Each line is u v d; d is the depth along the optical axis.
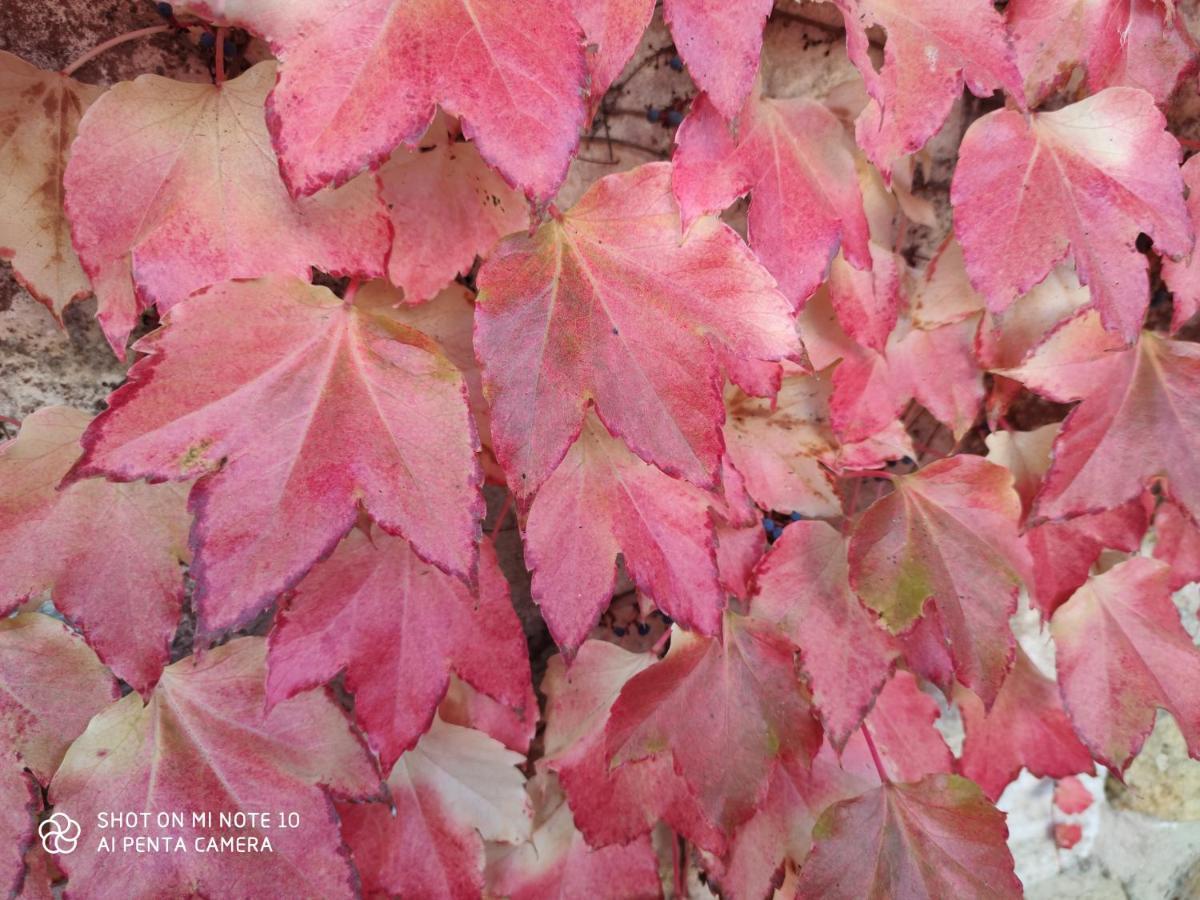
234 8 0.29
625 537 0.37
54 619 0.36
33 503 0.34
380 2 0.30
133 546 0.35
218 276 0.32
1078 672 0.47
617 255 0.34
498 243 0.33
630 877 0.46
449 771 0.43
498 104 0.30
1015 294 0.39
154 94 0.32
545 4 0.30
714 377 0.33
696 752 0.40
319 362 0.32
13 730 0.35
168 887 0.35
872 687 0.42
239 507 0.30
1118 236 0.39
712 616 0.37
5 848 0.34
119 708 0.36
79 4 0.35
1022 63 0.40
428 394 0.32
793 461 0.45
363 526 0.37
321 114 0.29
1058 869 0.67
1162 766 0.66
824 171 0.38
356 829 0.42
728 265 0.34
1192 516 0.42
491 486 0.47
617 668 0.45
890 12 0.36
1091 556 0.47
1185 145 0.44
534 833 0.46
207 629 0.29
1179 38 0.41
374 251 0.33
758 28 0.32
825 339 0.44
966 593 0.42
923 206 0.45
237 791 0.36
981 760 0.52
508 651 0.39
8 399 0.39
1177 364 0.42
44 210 0.34
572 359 0.33
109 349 0.40
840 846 0.42
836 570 0.43
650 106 0.42
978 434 0.54
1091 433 0.43
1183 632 0.47
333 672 0.36
